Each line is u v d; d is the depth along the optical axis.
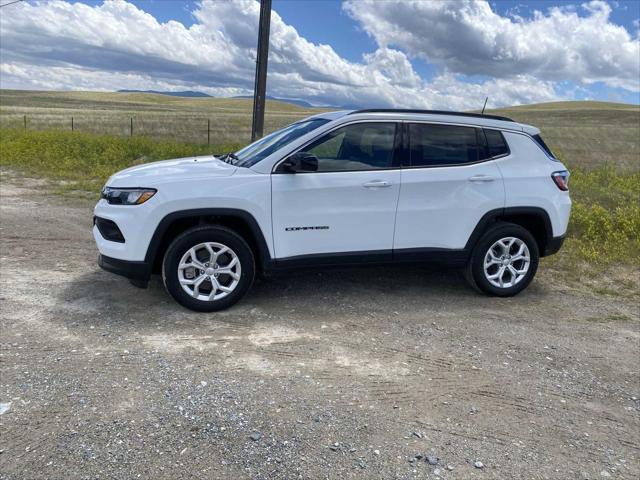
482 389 3.21
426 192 4.45
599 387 3.34
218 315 4.15
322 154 4.26
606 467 2.53
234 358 3.42
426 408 2.95
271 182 4.12
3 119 31.73
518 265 4.96
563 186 4.94
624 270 6.08
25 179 10.84
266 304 4.45
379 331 4.01
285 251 4.24
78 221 7.24
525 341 3.98
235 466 2.34
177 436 2.54
